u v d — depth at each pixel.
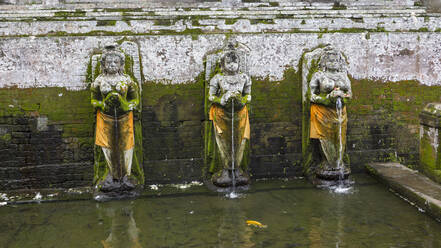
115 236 3.98
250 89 5.29
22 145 5.22
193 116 5.54
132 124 5.04
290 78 5.64
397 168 5.65
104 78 4.82
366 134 5.92
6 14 5.12
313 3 5.82
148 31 5.39
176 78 5.43
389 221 4.27
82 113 5.29
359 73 5.77
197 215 4.47
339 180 5.39
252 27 5.57
